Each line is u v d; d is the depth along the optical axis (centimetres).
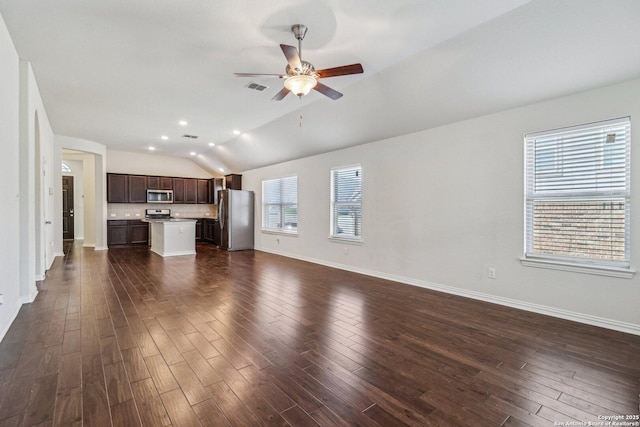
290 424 162
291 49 240
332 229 593
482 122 373
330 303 365
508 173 351
